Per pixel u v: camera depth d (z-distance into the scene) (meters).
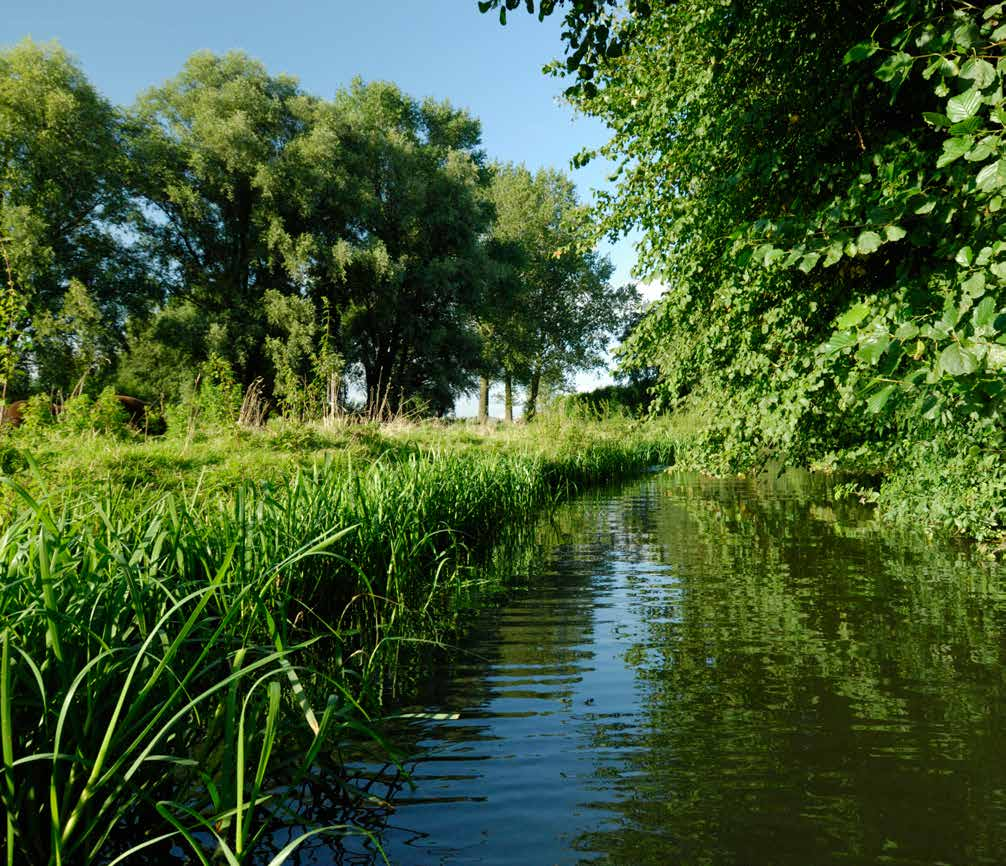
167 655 2.19
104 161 24.98
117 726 2.39
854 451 8.98
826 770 2.71
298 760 2.84
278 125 28.12
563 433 16.94
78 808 1.97
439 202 31.44
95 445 9.72
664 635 4.62
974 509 7.02
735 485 15.59
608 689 3.68
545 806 2.50
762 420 7.09
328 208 28.38
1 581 2.38
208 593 2.32
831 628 4.59
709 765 2.78
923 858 2.12
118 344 26.03
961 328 3.26
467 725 3.25
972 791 2.51
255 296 27.81
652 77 7.46
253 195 27.69
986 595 5.27
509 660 4.22
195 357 25.64
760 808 2.44
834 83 5.57
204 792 2.56
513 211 45.22
